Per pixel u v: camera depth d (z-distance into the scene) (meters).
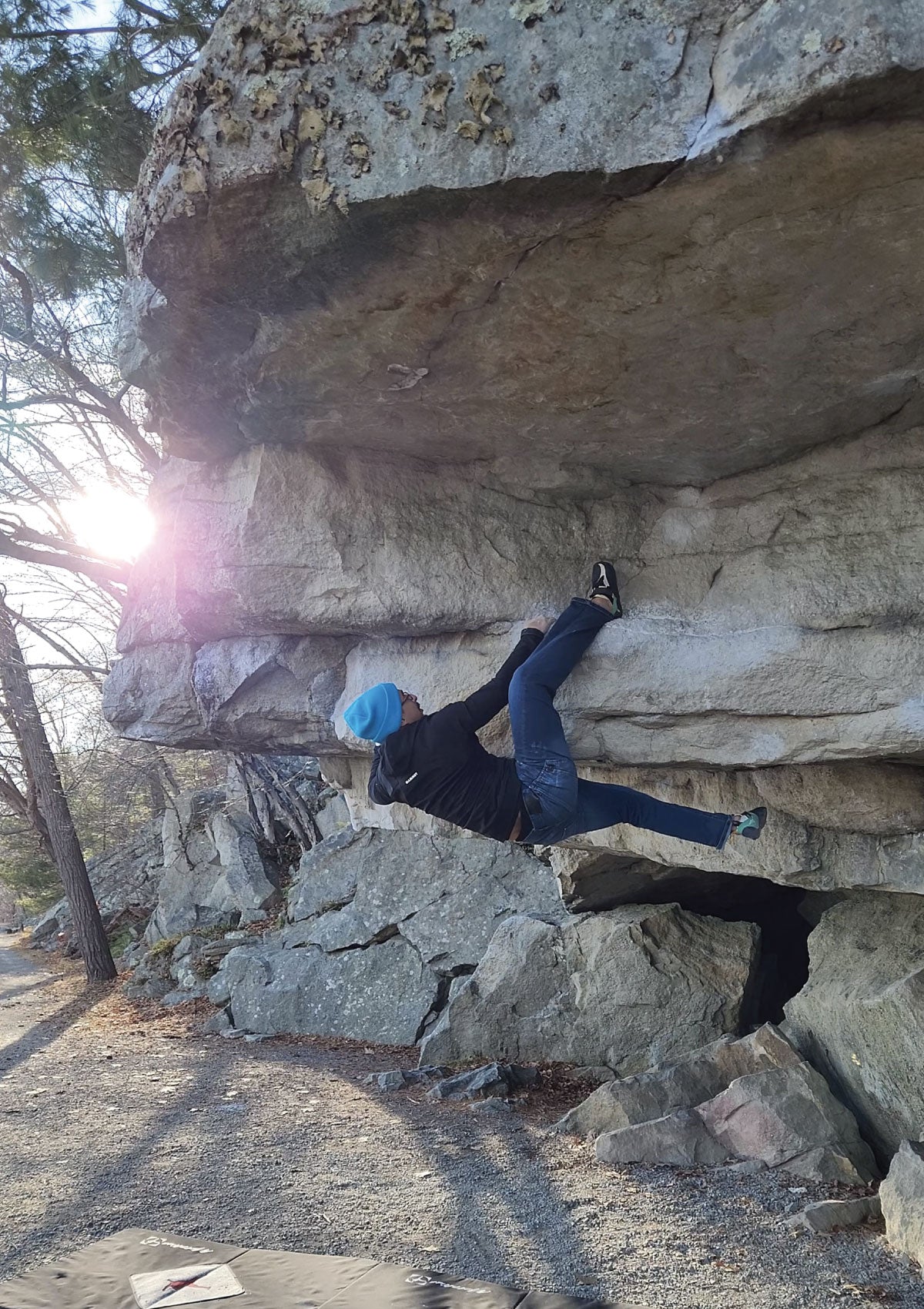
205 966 12.50
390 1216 4.74
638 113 2.47
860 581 4.00
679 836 4.27
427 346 3.45
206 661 5.46
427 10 2.61
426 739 4.16
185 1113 6.95
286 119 2.72
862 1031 5.27
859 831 4.74
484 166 2.60
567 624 4.33
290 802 15.29
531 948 7.78
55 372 11.84
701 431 4.03
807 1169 4.96
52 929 21.95
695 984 7.16
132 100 8.21
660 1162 5.31
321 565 4.55
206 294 3.29
